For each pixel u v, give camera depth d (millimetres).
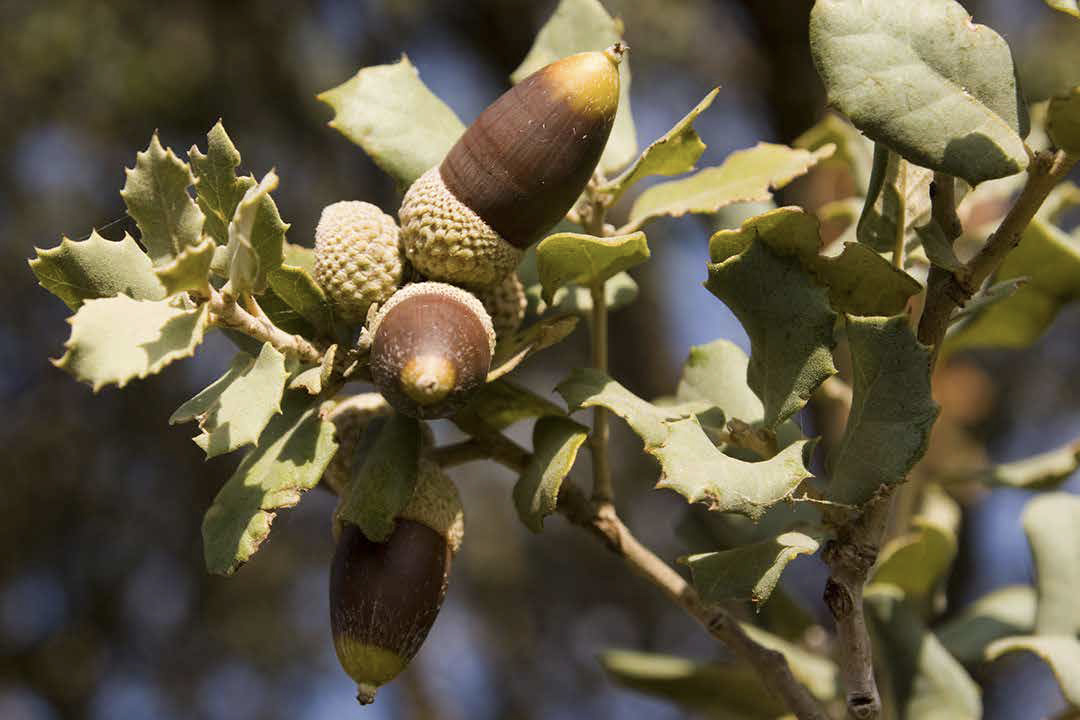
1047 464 466
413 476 385
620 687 489
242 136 969
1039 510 449
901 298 385
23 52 957
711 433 401
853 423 376
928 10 370
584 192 413
